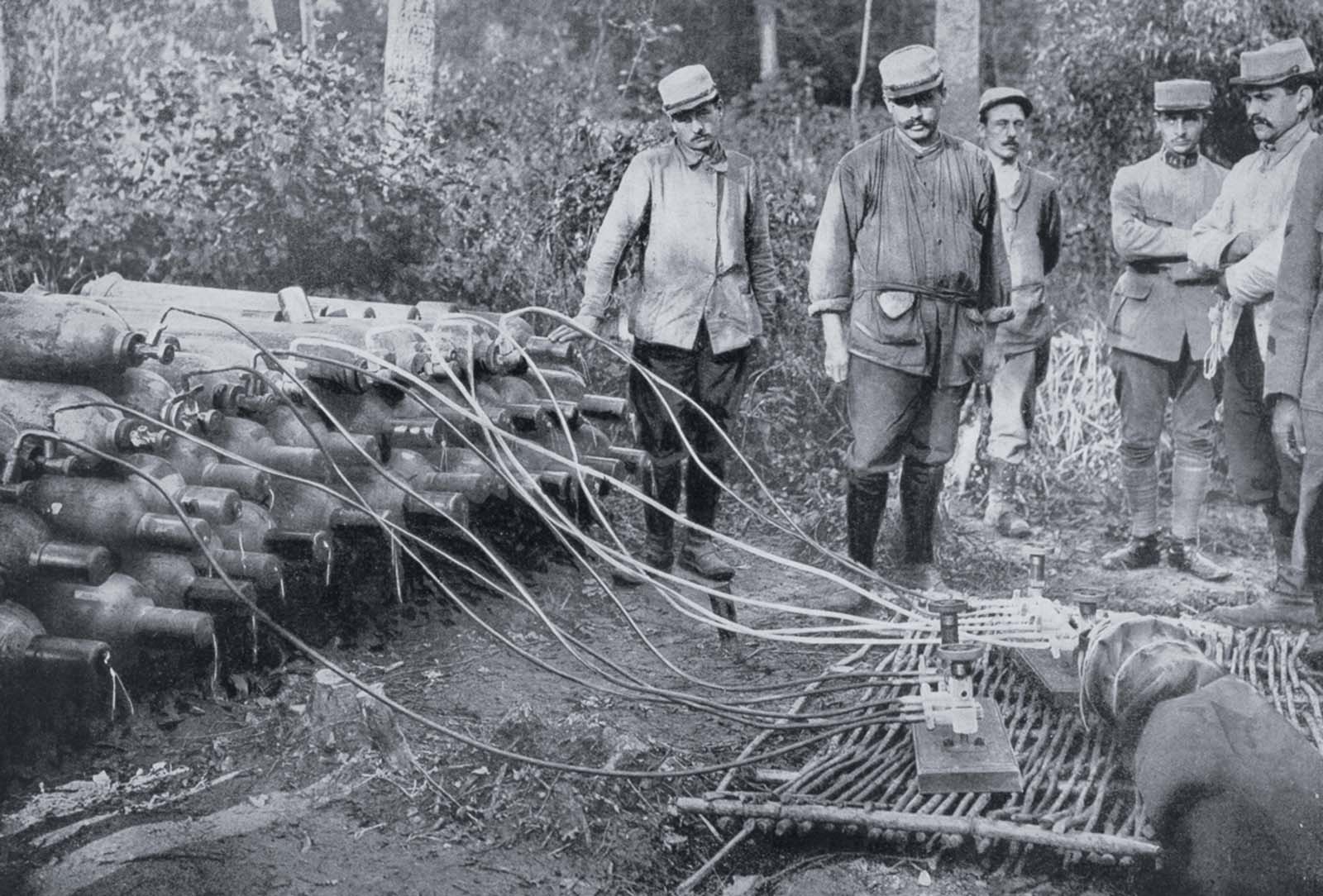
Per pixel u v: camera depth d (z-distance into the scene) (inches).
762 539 253.8
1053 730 158.2
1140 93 309.0
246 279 283.0
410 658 178.7
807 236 298.8
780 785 146.9
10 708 140.4
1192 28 297.6
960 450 279.0
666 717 166.2
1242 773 119.0
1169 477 282.8
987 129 250.7
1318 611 192.2
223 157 283.1
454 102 323.9
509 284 290.5
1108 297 311.6
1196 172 234.4
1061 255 316.5
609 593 161.9
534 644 189.3
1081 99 315.0
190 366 172.1
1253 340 210.2
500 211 295.9
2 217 283.0
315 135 286.7
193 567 156.5
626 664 185.9
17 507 146.6
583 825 134.0
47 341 150.6
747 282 211.9
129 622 144.3
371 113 306.8
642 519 249.0
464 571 207.0
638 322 211.0
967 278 208.7
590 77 335.6
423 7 319.0
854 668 185.0
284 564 172.1
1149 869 128.3
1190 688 136.6
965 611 157.2
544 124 316.2
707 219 206.4
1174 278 233.0
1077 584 234.1
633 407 215.8
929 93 203.0
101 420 149.3
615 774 132.2
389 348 191.6
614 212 209.3
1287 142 216.2
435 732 152.3
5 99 294.0
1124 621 148.2
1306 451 179.0
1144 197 234.7
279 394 154.0
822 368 285.9
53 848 126.0
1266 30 292.2
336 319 208.8
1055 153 318.3
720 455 215.0
